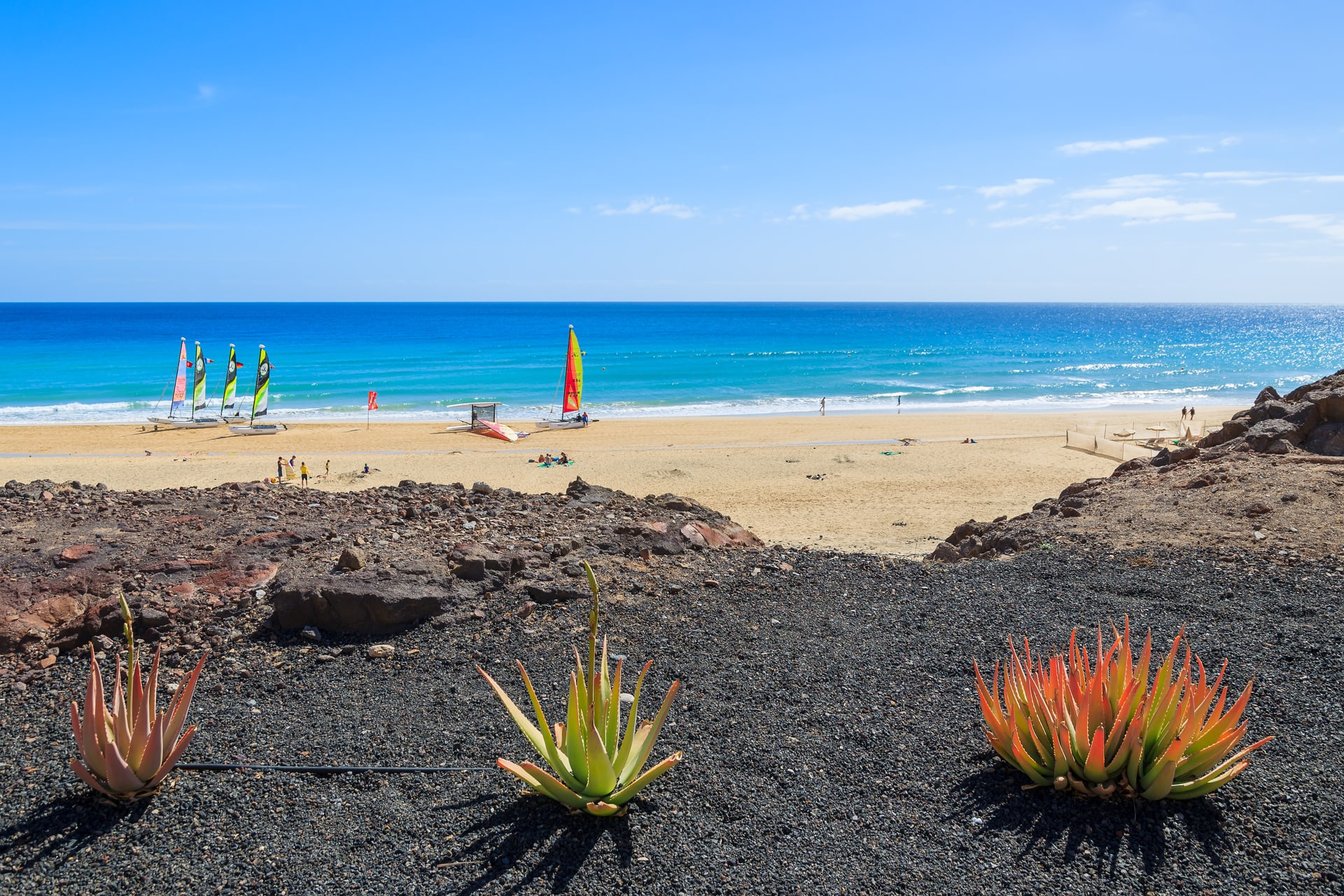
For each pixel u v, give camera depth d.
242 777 4.43
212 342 116.56
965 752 4.70
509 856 3.81
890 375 76.31
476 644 6.18
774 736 4.92
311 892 3.58
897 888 3.60
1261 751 4.62
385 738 4.86
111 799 4.20
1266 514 9.13
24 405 53.41
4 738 4.84
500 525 8.97
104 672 5.64
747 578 7.89
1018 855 3.80
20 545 7.43
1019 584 7.61
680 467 31.39
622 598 7.16
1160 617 6.68
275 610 6.29
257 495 10.34
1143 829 3.94
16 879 3.64
